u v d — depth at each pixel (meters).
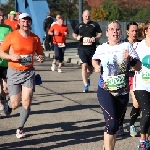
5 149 7.26
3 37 9.10
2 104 9.85
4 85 9.59
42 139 7.87
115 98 6.33
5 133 8.21
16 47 7.64
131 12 39.38
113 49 6.31
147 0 42.44
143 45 7.04
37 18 28.02
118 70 6.26
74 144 7.59
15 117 9.42
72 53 24.39
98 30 12.60
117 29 6.29
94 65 6.40
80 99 11.59
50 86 13.74
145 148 7.01
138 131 8.27
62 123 8.99
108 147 6.31
